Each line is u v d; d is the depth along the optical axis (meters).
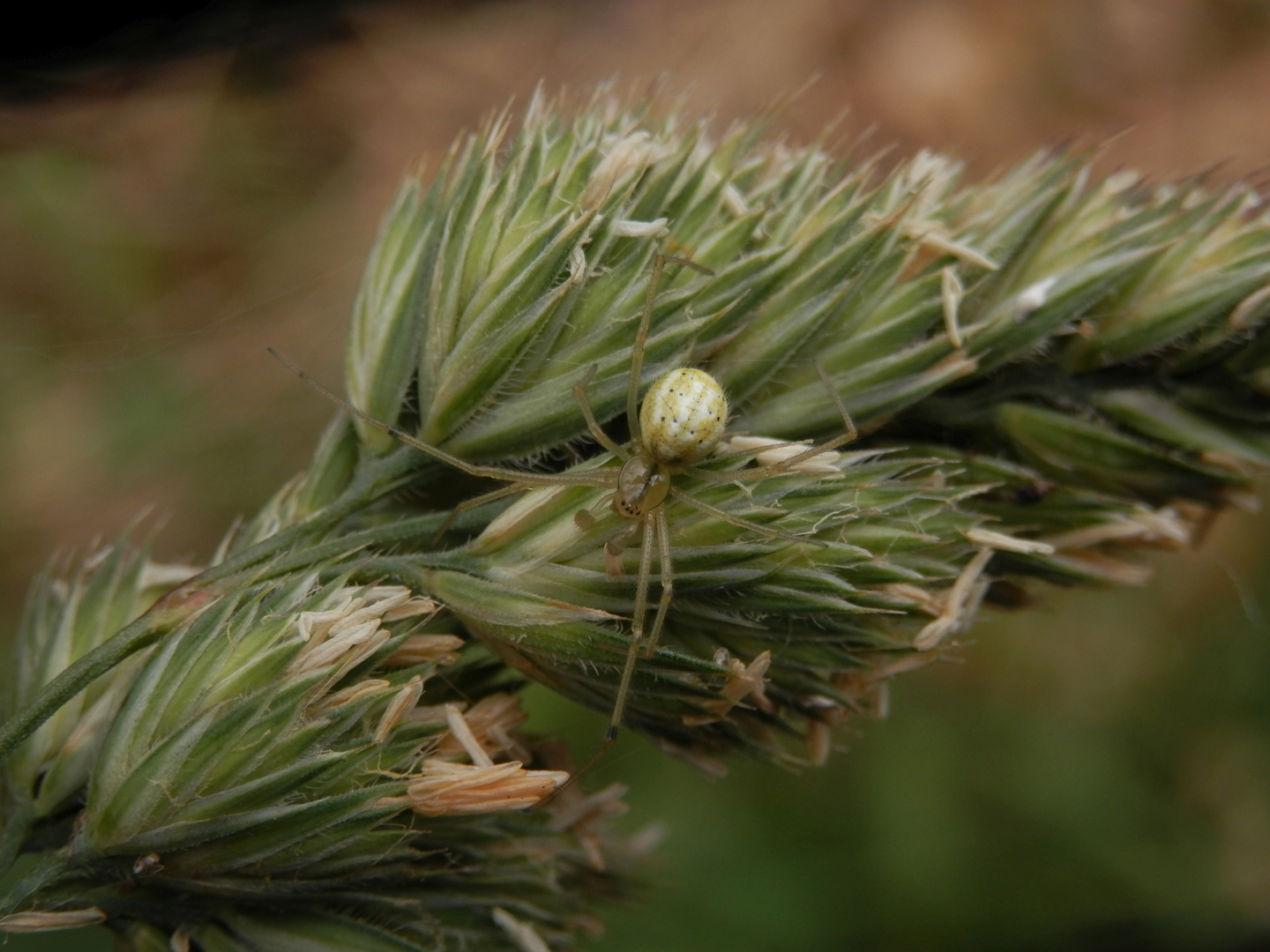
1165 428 0.07
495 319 0.06
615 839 0.07
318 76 0.12
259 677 0.06
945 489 0.06
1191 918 0.10
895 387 0.06
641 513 0.06
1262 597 0.11
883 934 0.10
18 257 0.10
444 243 0.06
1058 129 0.15
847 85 0.14
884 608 0.06
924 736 0.11
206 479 0.10
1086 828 0.10
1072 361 0.07
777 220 0.07
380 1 0.12
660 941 0.09
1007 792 0.10
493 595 0.06
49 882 0.06
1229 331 0.06
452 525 0.06
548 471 0.07
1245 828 0.10
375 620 0.06
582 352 0.06
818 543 0.06
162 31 0.11
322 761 0.06
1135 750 0.11
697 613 0.06
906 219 0.07
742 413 0.07
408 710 0.06
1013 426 0.07
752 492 0.06
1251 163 0.15
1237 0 0.16
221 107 0.11
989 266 0.06
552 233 0.06
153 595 0.07
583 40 0.13
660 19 0.14
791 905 0.10
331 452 0.07
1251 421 0.07
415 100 0.12
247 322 0.11
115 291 0.11
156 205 0.11
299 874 0.06
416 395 0.07
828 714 0.06
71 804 0.06
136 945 0.06
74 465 0.10
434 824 0.06
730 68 0.14
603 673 0.06
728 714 0.06
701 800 0.10
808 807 0.10
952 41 0.15
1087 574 0.07
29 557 0.10
